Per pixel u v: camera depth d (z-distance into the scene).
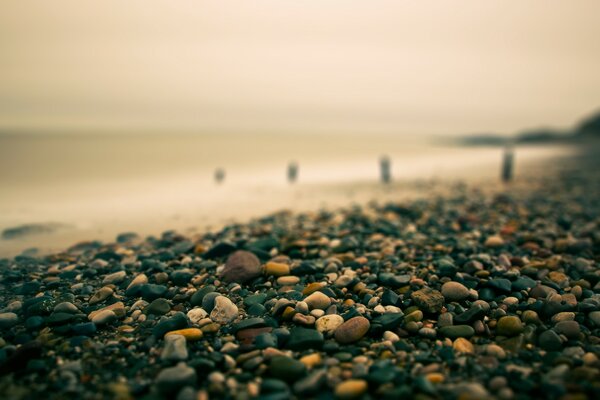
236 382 0.53
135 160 3.96
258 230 1.06
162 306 0.68
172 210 1.48
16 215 1.38
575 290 0.71
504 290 0.72
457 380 0.54
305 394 0.52
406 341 0.61
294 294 0.72
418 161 4.27
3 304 0.71
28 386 0.53
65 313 0.65
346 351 0.59
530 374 0.54
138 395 0.52
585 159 3.84
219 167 3.39
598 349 0.58
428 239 1.00
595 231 1.05
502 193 1.81
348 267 0.83
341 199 1.72
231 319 0.65
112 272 0.83
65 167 3.20
